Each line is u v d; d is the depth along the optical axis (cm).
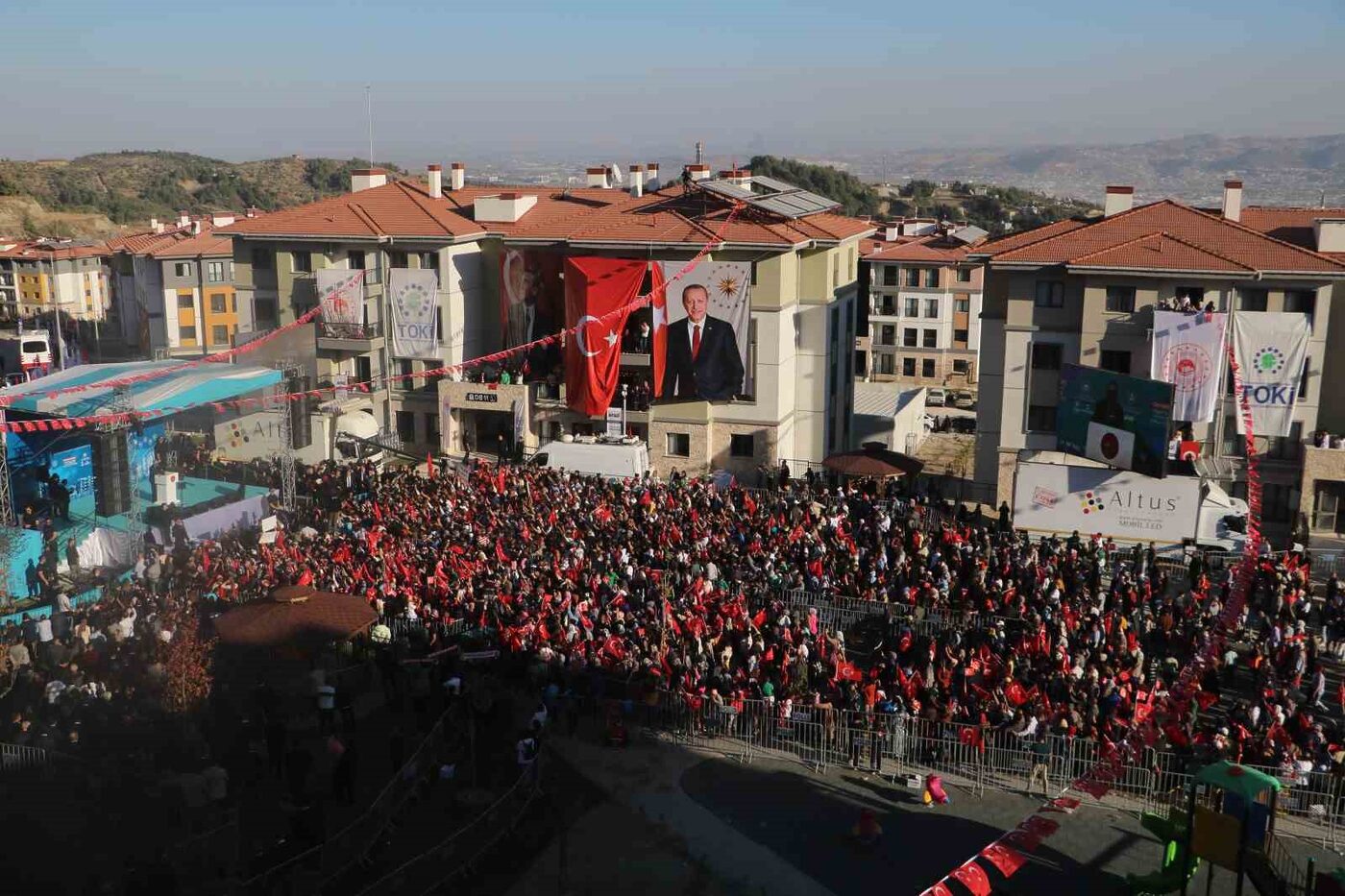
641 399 7406
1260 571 4744
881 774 3628
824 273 7419
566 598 4156
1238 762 3328
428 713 3725
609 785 3553
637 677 3872
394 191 8488
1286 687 3906
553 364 7681
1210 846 2688
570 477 6034
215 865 2797
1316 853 3100
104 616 4044
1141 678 3734
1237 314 6147
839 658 3909
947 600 4459
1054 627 4006
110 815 2959
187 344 12525
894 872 3086
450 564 4562
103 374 5891
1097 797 3272
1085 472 5519
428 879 2962
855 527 5441
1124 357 6438
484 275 8212
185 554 4884
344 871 2923
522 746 3469
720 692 3859
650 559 4719
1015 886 2978
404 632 4122
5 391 5541
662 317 7250
